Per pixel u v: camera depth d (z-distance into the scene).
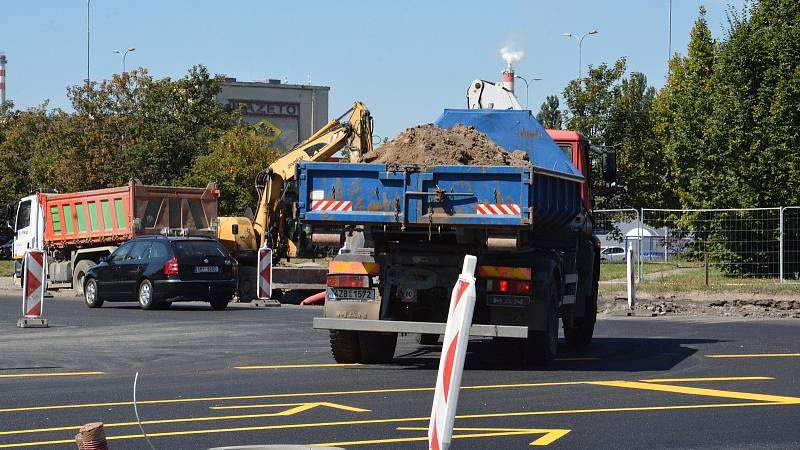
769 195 39.12
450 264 15.34
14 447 9.50
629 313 27.33
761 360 16.17
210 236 36.31
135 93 72.44
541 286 15.12
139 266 29.09
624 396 12.46
